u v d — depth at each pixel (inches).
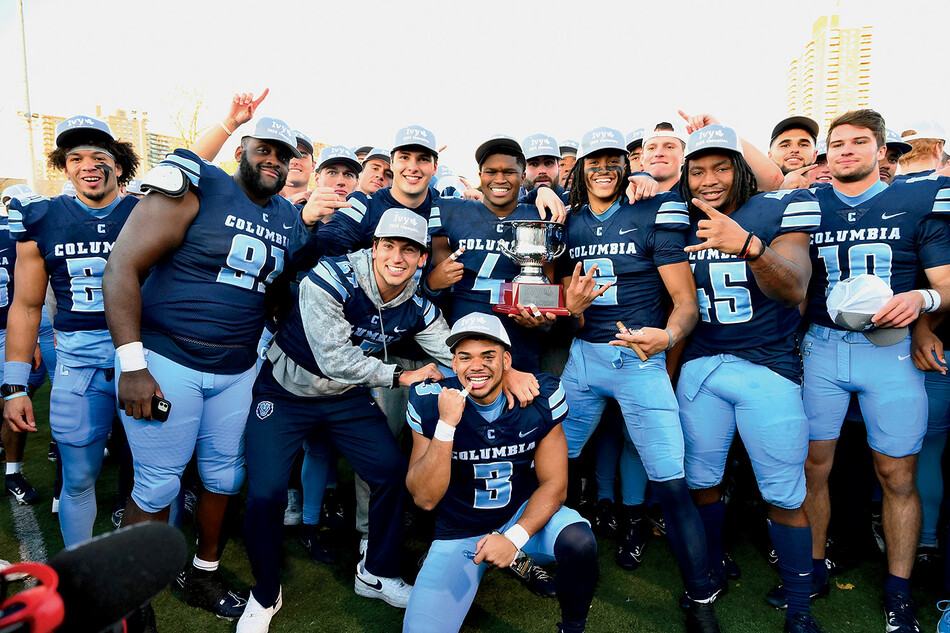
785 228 99.3
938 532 130.3
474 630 101.8
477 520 95.5
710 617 98.8
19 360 111.5
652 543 132.4
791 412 99.0
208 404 101.4
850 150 105.7
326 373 99.0
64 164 114.7
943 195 100.9
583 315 116.1
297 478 155.1
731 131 103.4
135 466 96.8
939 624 82.6
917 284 110.4
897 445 103.5
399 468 106.7
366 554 110.5
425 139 121.9
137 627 46.1
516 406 94.0
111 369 111.3
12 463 148.6
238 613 104.6
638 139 166.1
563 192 159.6
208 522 106.4
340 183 179.5
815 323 112.7
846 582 115.8
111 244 112.0
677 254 107.1
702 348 107.8
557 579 90.0
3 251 155.3
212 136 112.4
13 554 123.3
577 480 148.4
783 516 100.3
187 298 95.8
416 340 116.4
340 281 100.5
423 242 99.6
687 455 108.7
